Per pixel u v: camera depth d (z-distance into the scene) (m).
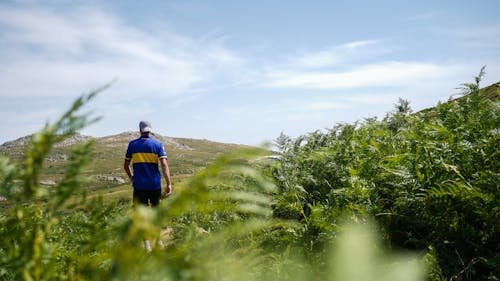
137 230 0.65
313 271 1.21
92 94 0.72
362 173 4.91
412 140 5.16
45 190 0.74
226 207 0.82
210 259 0.79
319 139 8.23
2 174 0.73
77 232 0.98
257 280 1.00
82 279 0.86
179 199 0.68
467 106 5.38
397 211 4.03
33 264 0.82
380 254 2.43
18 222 0.81
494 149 4.11
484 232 3.62
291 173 5.56
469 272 3.20
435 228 3.73
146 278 0.62
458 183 3.47
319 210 4.04
